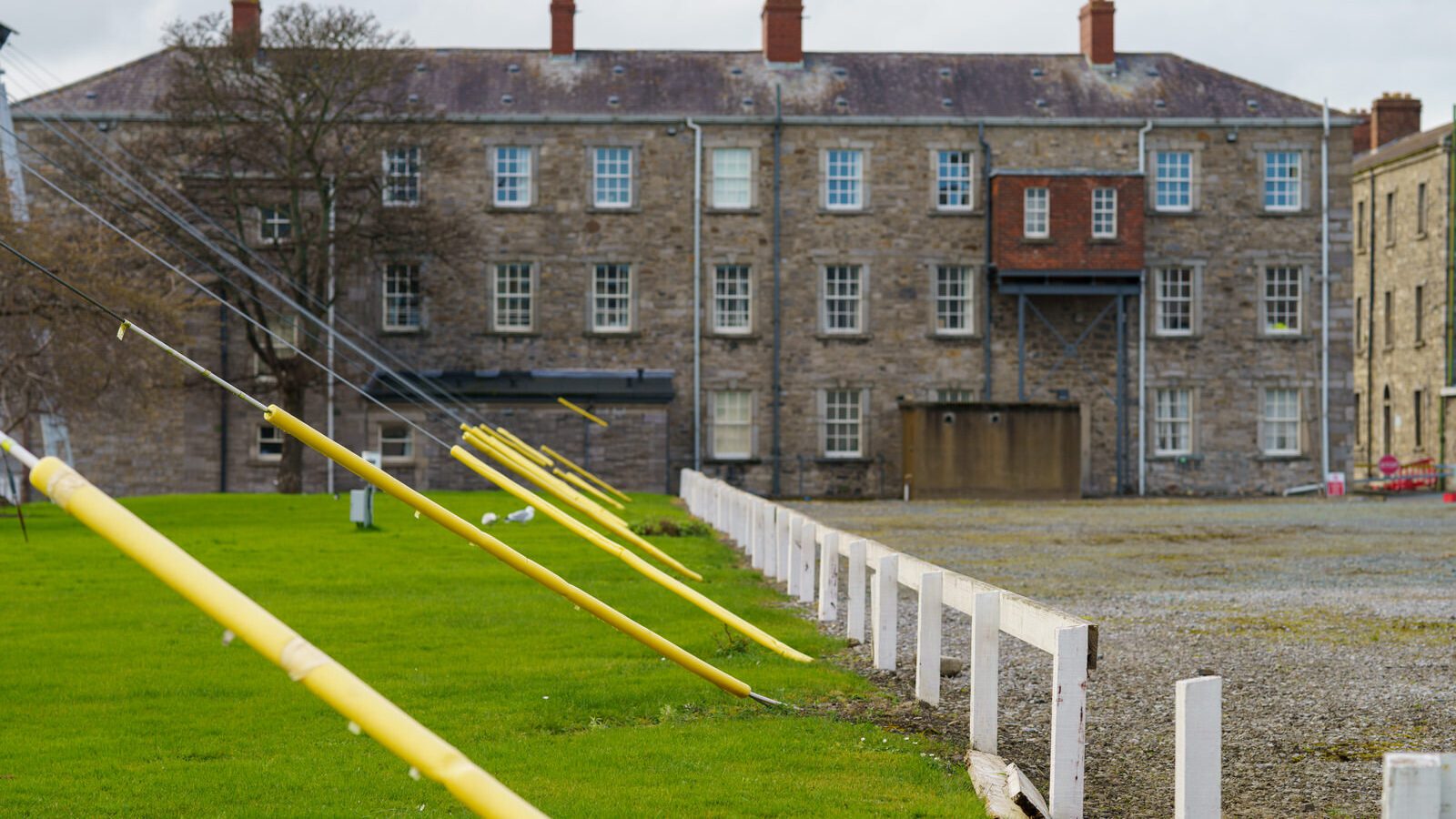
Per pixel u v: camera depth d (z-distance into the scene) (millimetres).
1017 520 32125
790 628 13477
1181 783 5852
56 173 38500
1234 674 10969
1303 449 46875
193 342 29141
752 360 46156
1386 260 59625
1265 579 18078
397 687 10227
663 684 10344
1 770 7906
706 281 46094
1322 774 8000
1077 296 46438
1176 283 46875
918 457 44031
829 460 46031
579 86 47219
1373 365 60969
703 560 19922
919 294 46375
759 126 46125
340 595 15523
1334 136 47062
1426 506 38688
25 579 16953
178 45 39500
